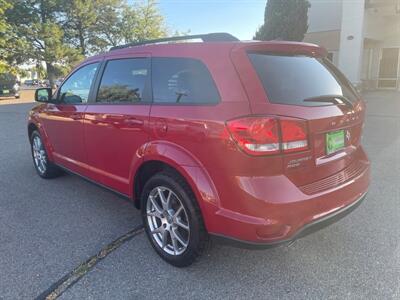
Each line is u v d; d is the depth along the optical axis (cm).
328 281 262
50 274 278
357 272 271
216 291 254
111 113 328
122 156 324
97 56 379
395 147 657
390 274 268
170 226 286
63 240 332
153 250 312
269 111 222
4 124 1087
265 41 260
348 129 281
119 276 274
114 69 343
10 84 2177
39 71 3131
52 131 455
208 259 292
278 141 223
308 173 242
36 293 255
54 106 441
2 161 625
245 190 225
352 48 1534
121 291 256
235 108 229
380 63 1856
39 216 387
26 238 337
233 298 246
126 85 324
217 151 234
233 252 303
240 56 243
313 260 289
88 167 387
